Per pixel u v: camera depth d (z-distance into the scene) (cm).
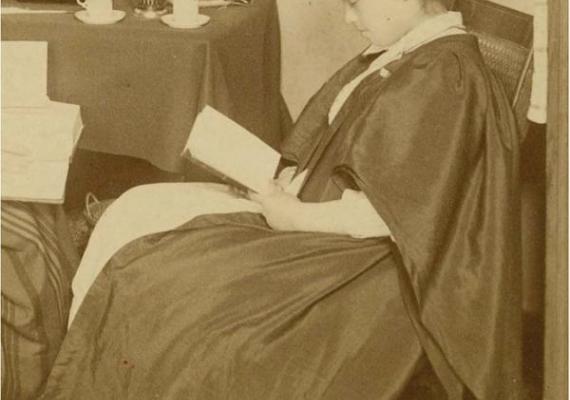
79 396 155
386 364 147
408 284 149
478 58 161
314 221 156
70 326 155
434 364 149
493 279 152
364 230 154
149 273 152
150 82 229
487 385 149
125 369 151
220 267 151
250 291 149
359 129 155
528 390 202
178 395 147
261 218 168
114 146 236
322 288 150
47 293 166
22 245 163
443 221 151
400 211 150
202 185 189
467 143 154
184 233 157
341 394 143
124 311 151
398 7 162
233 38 238
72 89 231
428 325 148
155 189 179
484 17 196
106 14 235
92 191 278
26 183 165
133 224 164
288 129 287
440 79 155
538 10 164
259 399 144
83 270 161
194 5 235
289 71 300
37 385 167
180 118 229
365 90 164
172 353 148
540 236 232
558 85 145
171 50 226
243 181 165
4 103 191
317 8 289
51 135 177
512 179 158
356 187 157
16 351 164
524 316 235
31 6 245
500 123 159
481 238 153
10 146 173
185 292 150
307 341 146
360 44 291
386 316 150
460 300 150
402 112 154
